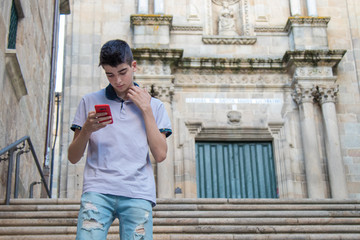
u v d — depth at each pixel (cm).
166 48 1750
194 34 1891
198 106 1791
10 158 893
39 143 1378
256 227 834
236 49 1886
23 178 1155
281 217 923
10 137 1019
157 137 359
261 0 1964
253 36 1891
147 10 1866
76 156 362
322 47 1842
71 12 1873
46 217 835
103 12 1889
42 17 1401
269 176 1772
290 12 1958
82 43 1836
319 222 890
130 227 330
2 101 928
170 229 821
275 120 1791
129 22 1884
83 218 325
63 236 736
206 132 1770
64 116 1744
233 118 1777
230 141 1805
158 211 904
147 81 1738
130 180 339
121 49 356
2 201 885
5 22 912
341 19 1947
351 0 1973
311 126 1734
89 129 348
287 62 1809
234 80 1825
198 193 1736
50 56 1595
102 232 324
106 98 376
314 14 1902
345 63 1878
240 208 959
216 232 825
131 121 364
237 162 1786
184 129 1756
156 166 1688
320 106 1795
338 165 1694
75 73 1795
